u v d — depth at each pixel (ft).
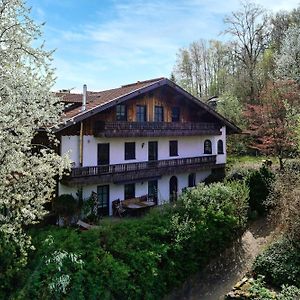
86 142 64.08
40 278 33.14
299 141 61.77
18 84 35.58
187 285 43.47
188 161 80.53
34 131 42.65
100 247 38.22
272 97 88.58
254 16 129.59
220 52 172.55
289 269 37.01
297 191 40.91
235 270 46.44
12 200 36.24
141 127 69.67
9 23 35.65
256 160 99.45
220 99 123.65
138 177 69.87
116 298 35.76
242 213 55.72
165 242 42.60
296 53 106.83
